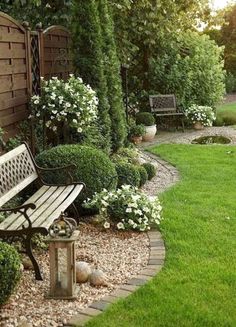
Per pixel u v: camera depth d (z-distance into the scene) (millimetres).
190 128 12062
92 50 6902
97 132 6781
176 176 7031
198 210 5168
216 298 3164
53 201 4254
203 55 12422
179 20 12195
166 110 11680
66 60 7863
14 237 3812
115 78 7668
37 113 6160
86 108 6094
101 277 3455
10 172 4242
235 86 22031
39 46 6551
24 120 6133
